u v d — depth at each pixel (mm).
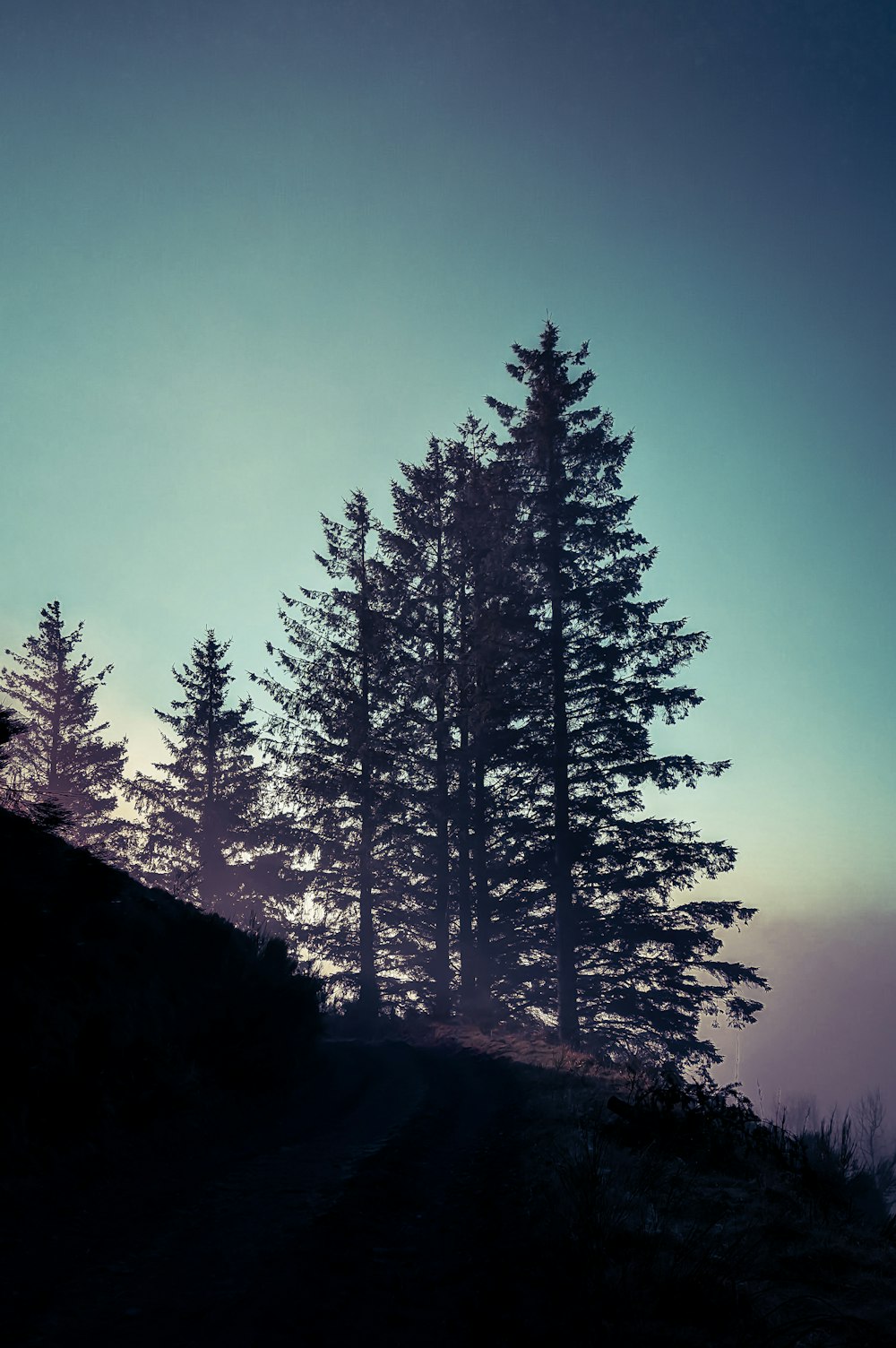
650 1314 5023
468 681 35438
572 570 31234
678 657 29516
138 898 14398
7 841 10406
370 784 38031
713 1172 8789
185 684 46719
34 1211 6598
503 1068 17594
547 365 34375
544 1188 7605
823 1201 7934
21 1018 8398
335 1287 5484
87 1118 8273
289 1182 8234
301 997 15328
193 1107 10352
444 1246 6559
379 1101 13938
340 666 39750
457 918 37938
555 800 30031
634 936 30234
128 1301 5062
